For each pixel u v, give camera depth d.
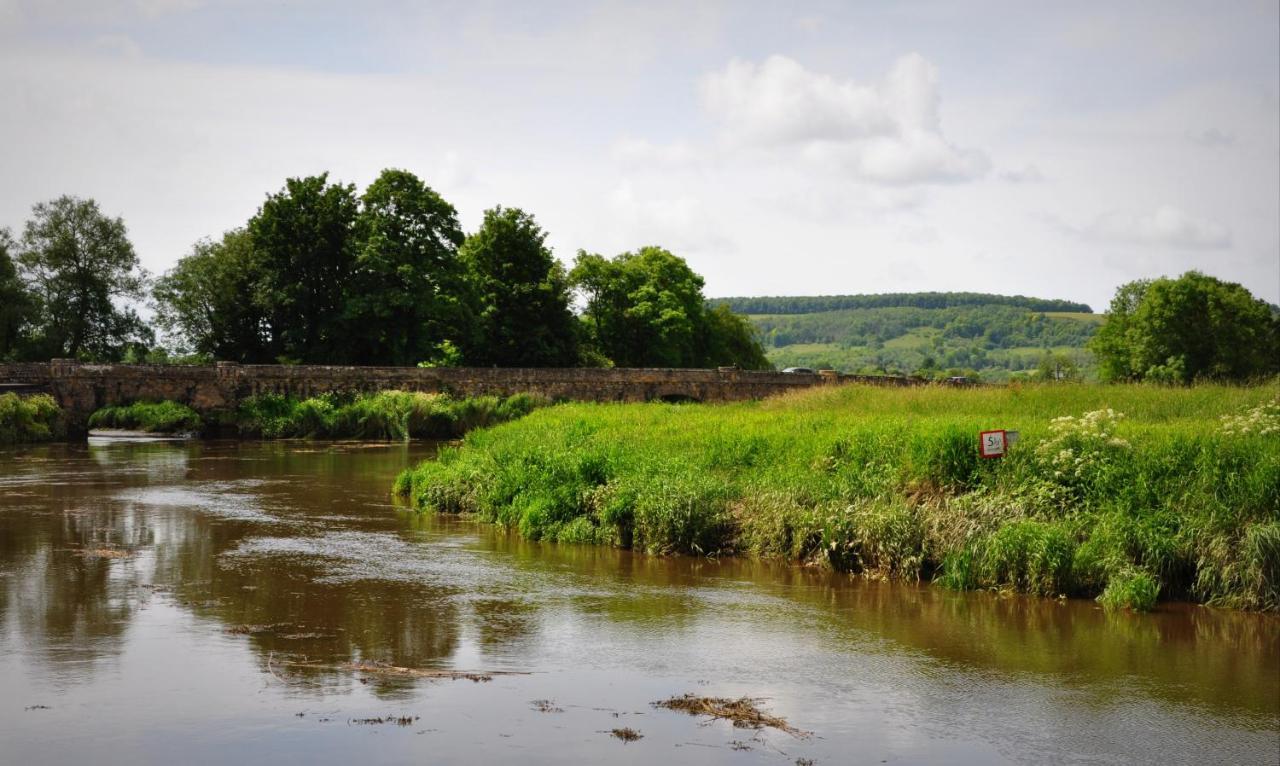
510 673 14.19
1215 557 17.61
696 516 22.44
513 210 77.94
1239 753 11.61
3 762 10.95
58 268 75.75
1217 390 34.72
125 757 11.12
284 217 67.75
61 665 14.29
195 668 14.21
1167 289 83.19
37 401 53.34
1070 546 18.55
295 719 12.30
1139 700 13.25
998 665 14.64
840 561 20.66
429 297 69.12
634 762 11.13
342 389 61.09
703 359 103.19
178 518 27.47
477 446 35.44
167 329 80.38
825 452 24.94
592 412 42.28
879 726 12.32
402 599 18.33
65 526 25.95
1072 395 34.31
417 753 11.31
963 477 21.88
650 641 15.77
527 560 21.81
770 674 14.24
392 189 69.38
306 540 24.20
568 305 80.50
